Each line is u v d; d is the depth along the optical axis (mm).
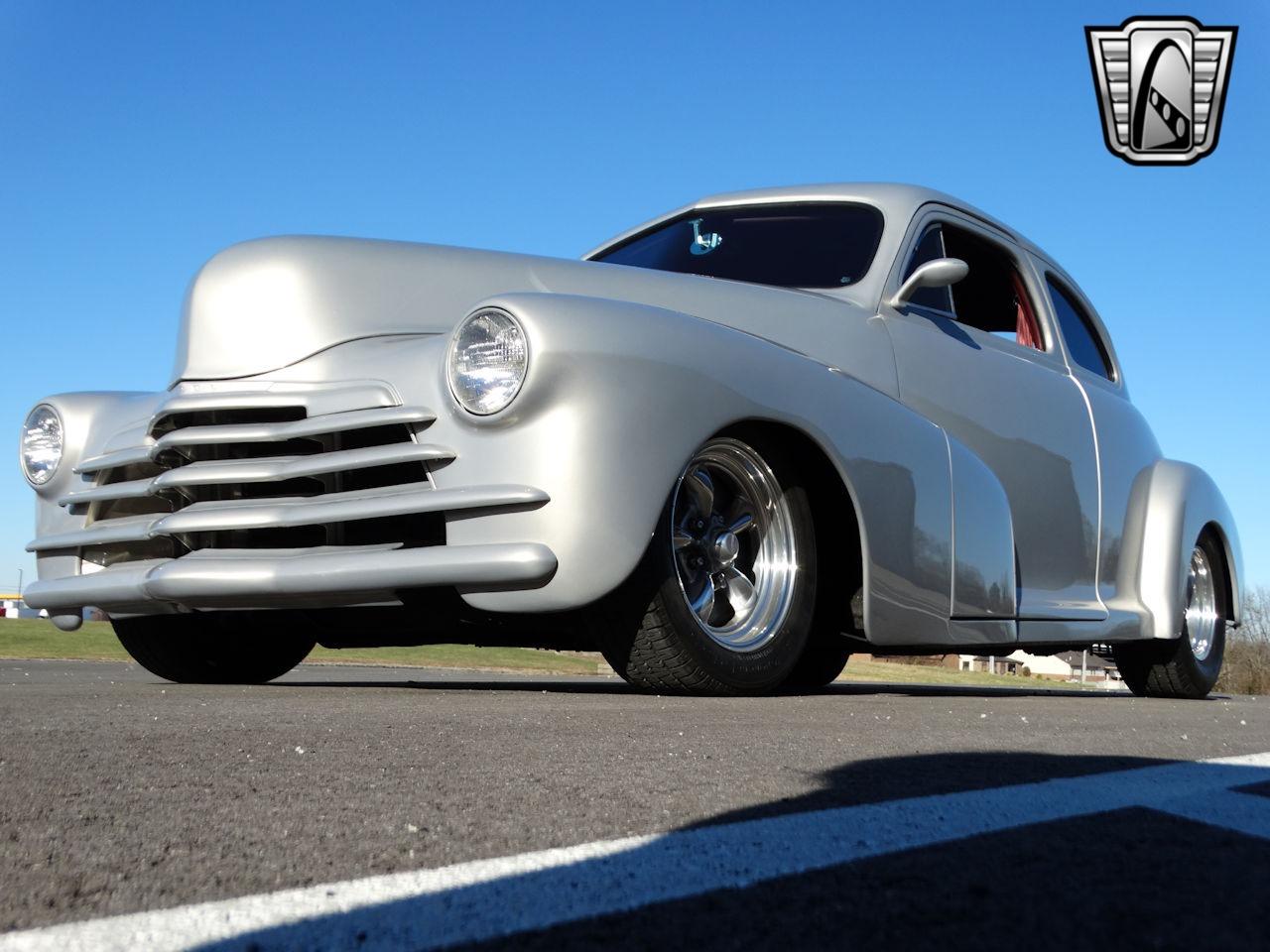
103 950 791
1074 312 5582
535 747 1941
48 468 3855
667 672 3141
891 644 3598
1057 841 1207
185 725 2207
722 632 3303
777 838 1197
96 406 3896
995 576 3994
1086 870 1071
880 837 1207
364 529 3141
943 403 4219
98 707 2609
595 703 2910
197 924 860
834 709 2938
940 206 4695
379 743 1963
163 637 3955
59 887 983
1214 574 5645
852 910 913
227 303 3475
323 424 3137
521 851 1140
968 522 3881
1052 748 2137
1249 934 856
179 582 3223
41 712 2459
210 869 1056
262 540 3318
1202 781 1699
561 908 911
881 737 2244
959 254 4805
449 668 8898
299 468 3150
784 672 3355
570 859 1092
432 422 2979
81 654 8633
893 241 4363
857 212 4508
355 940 819
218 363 3432
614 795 1462
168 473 3330
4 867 1056
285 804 1384
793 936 840
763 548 3391
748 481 3363
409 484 3029
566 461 2807
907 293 4211
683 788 1521
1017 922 881
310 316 3395
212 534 3316
